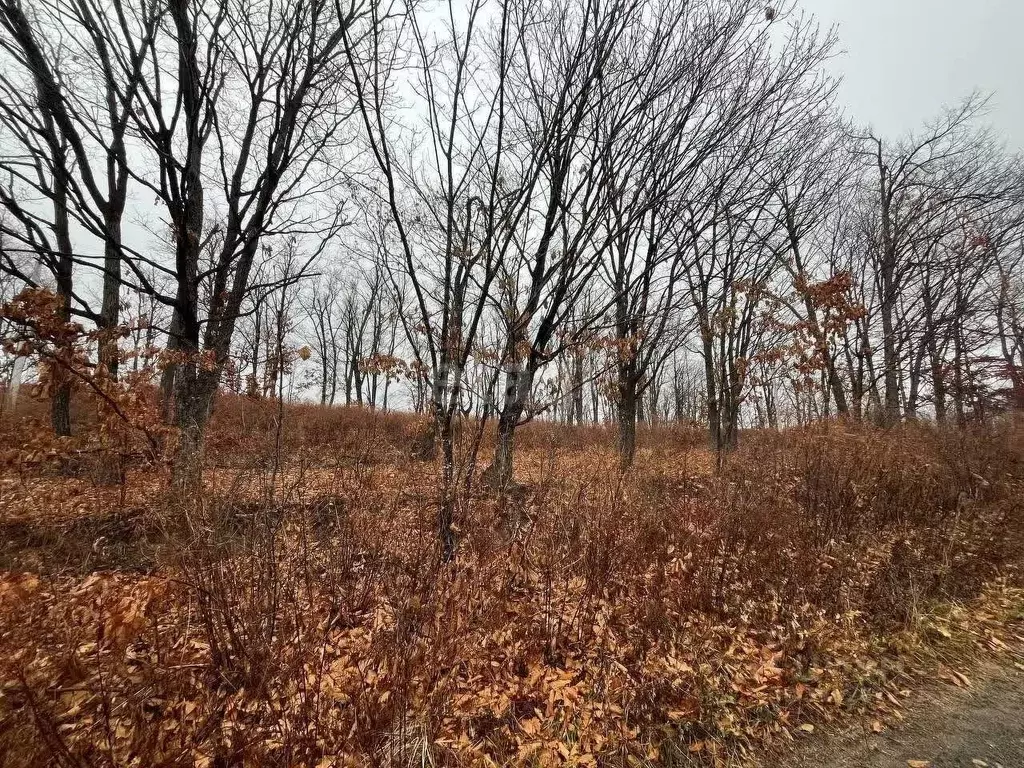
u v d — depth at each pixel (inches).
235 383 209.9
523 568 169.0
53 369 164.2
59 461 187.2
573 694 129.5
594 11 180.7
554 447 247.8
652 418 735.7
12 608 99.2
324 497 174.1
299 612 124.2
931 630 164.9
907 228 578.9
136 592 115.7
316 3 254.1
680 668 139.0
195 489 141.2
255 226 294.7
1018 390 515.2
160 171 250.5
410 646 114.9
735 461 325.7
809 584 185.6
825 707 129.6
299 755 94.7
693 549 194.5
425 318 165.6
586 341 228.8
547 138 179.3
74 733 86.5
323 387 1433.3
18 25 209.6
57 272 296.7
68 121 236.8
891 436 329.7
